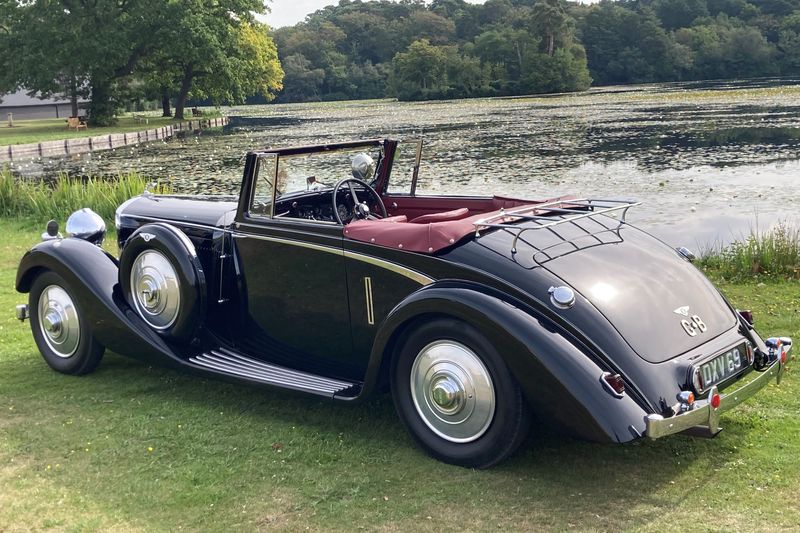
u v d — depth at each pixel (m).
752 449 3.77
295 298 4.44
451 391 3.59
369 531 3.18
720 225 10.95
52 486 3.68
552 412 3.32
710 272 8.07
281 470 3.75
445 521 3.22
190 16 51.28
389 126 43.59
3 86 49.62
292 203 4.68
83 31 49.34
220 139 39.66
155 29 51.28
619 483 3.48
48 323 5.21
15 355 5.73
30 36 48.31
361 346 4.25
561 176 17.34
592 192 14.62
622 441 3.14
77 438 4.20
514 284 3.59
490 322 3.39
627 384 3.33
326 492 3.51
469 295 3.49
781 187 14.15
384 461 3.79
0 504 3.52
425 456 3.82
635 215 11.95
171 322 4.77
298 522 3.27
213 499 3.50
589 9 141.88
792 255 8.04
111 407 4.64
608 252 3.93
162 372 5.27
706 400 3.33
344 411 4.44
